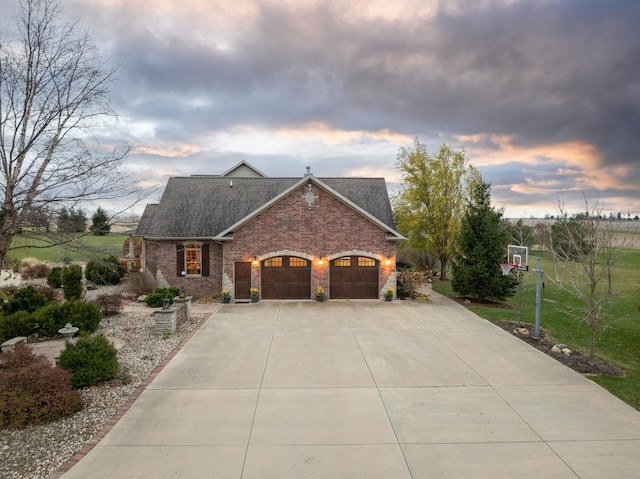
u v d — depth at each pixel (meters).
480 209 19.59
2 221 10.06
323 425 7.27
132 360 10.71
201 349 11.80
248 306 18.16
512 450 6.46
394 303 18.84
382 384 9.21
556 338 13.35
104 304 16.02
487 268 18.94
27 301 14.12
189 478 5.68
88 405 8.00
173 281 20.80
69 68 10.72
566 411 7.90
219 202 22.17
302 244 19.30
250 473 5.80
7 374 7.37
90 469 5.87
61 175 10.48
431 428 7.17
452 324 14.90
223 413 7.74
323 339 12.89
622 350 12.36
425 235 27.55
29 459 6.09
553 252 13.40
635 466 6.04
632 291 22.61
